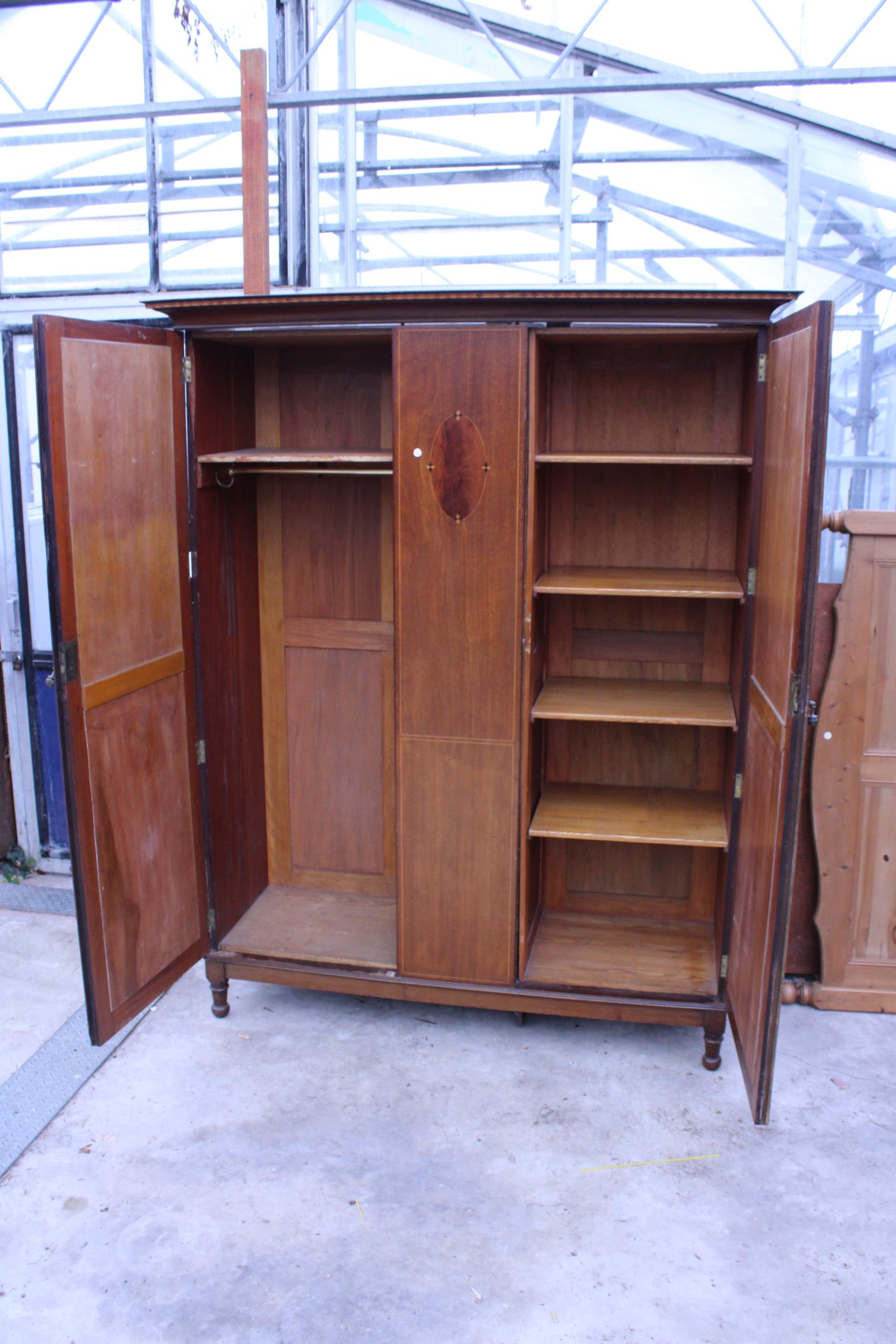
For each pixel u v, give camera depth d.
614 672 2.91
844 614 2.66
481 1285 1.88
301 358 2.84
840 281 3.50
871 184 3.34
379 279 3.49
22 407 3.42
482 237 3.42
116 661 2.34
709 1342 1.75
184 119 3.20
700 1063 2.61
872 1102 2.43
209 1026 2.78
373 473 2.56
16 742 3.67
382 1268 1.92
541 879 3.02
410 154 3.40
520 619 2.42
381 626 2.96
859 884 2.79
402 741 2.53
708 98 3.29
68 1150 2.26
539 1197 2.11
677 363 2.68
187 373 2.50
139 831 2.46
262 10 3.12
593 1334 1.77
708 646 2.83
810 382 1.89
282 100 2.89
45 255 3.39
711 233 3.45
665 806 2.78
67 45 3.26
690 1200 2.10
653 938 2.87
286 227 3.22
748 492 2.40
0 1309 1.84
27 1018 2.81
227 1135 2.31
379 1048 2.67
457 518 2.39
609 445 2.76
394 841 3.10
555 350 2.71
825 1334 1.77
